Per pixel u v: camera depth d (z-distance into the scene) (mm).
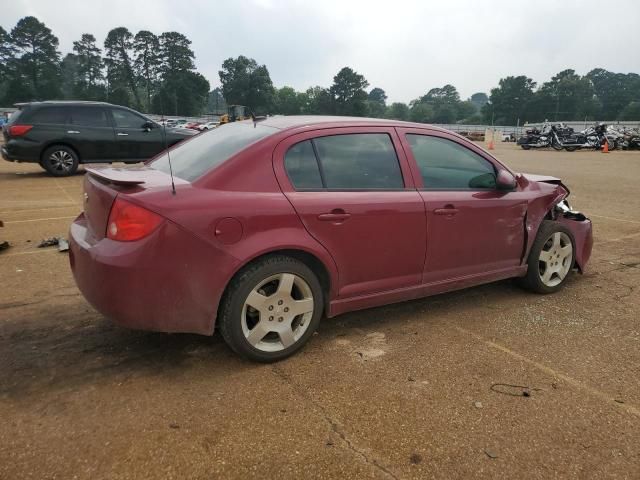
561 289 4574
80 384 2840
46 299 4070
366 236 3299
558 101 129250
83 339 3389
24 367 3008
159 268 2705
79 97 79312
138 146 12133
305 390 2834
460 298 4324
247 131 3410
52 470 2174
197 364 3092
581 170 15781
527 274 4340
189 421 2527
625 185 12023
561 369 3125
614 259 5586
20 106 11344
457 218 3703
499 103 135250
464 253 3826
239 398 2738
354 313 3969
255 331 3020
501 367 3135
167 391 2789
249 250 2875
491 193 3943
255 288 2963
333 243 3180
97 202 2926
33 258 5180
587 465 2281
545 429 2527
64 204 8242
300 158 3166
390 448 2367
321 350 3324
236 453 2309
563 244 4492
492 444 2410
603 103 132000
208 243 2775
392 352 3312
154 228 2686
